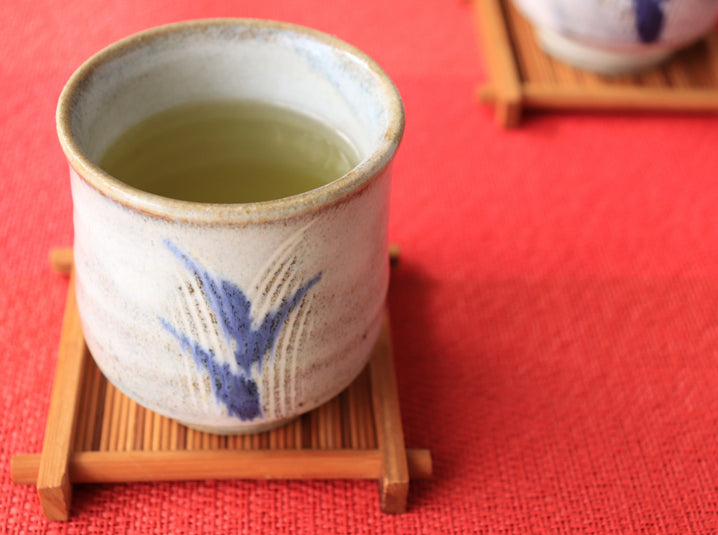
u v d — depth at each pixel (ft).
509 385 1.13
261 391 0.91
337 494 1.02
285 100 0.99
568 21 1.40
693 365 1.16
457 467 1.05
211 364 0.89
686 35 1.40
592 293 1.24
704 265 1.28
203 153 0.96
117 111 0.93
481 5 1.57
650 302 1.23
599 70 1.49
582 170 1.40
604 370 1.15
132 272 0.85
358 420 1.04
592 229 1.32
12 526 0.98
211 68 0.97
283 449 1.01
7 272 1.19
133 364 0.91
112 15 1.56
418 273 1.24
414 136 1.43
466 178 1.37
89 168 0.81
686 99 1.46
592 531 1.01
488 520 1.01
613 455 1.07
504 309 1.21
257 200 0.92
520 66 1.50
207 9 1.58
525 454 1.07
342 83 0.95
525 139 1.44
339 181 0.82
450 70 1.53
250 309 0.86
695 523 1.02
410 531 1.00
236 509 1.00
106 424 1.02
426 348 1.16
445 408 1.10
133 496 1.00
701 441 1.09
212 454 1.00
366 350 0.96
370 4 1.63
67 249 1.19
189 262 0.83
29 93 1.42
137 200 0.80
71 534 0.98
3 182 1.30
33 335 1.13
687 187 1.38
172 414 0.94
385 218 0.90
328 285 0.87
